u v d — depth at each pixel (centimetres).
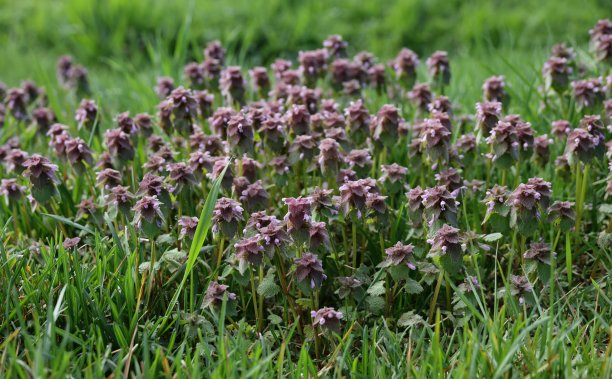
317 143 479
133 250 432
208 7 1268
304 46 1209
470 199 475
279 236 375
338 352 388
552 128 508
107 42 1163
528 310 407
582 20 1193
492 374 343
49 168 441
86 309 384
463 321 396
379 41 1226
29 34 1254
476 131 475
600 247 439
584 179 451
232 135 433
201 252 439
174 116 495
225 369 345
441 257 380
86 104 534
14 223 484
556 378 347
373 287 398
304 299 396
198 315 391
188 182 431
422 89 534
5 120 650
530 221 401
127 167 492
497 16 1218
